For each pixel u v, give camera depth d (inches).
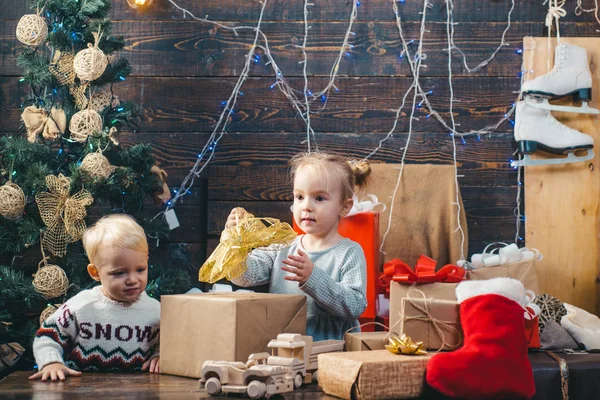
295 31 110.7
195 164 109.7
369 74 110.5
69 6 88.6
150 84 109.9
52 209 85.0
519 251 97.1
